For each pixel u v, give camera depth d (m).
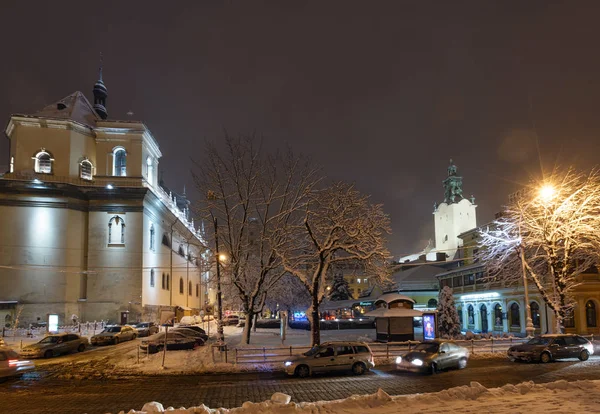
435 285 74.38
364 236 29.77
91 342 39.31
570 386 14.58
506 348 29.47
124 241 61.81
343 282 80.00
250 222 35.91
